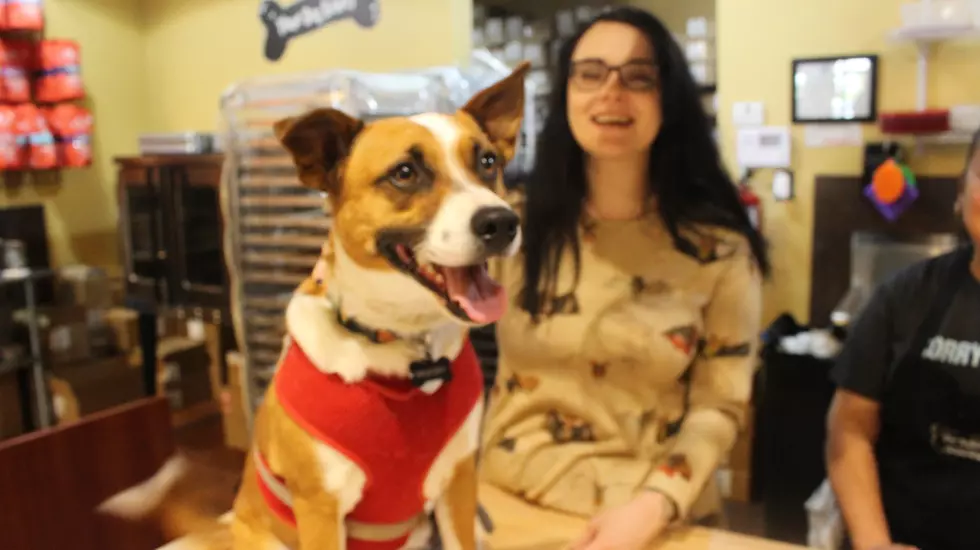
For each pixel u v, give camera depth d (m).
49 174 3.55
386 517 0.91
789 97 2.79
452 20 2.86
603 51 1.18
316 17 3.22
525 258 1.27
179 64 3.75
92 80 3.68
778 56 2.79
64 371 3.29
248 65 3.51
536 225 1.26
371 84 2.23
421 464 0.88
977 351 1.26
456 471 0.94
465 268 0.83
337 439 0.84
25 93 3.34
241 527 1.01
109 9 3.71
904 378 1.33
